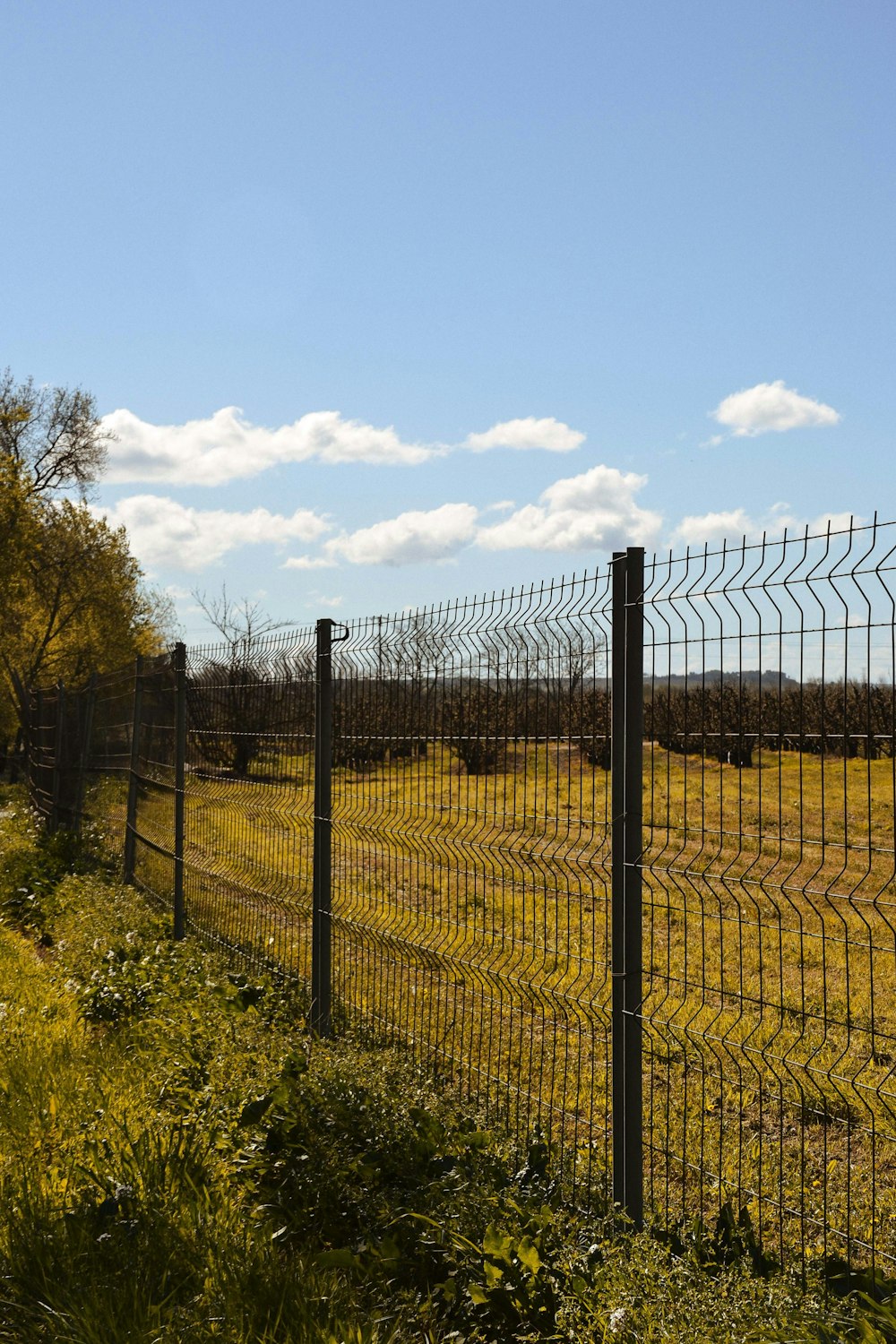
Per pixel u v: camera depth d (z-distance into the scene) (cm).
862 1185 449
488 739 484
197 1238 387
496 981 477
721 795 359
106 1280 358
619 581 401
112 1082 559
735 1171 468
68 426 4178
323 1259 379
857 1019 694
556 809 439
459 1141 438
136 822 1144
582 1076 566
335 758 640
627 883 397
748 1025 686
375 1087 480
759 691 344
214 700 848
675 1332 291
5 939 982
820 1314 297
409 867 554
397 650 564
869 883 967
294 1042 585
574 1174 411
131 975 750
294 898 694
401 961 558
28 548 3303
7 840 1574
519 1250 348
